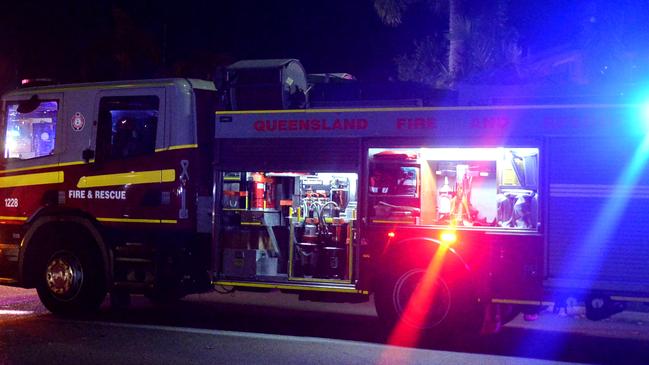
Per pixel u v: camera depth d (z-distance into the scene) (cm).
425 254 828
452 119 828
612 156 782
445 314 823
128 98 950
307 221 898
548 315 1020
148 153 939
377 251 855
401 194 852
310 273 895
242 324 933
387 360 747
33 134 998
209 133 948
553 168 796
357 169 863
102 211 954
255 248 918
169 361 730
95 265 951
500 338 870
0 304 1059
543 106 801
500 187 823
